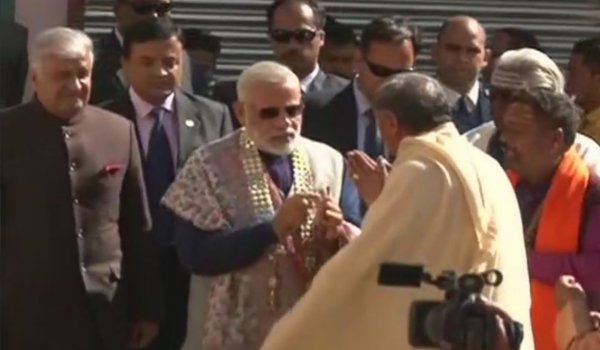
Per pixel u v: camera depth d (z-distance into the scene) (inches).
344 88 379.2
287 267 320.5
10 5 459.2
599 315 287.9
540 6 473.4
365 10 469.4
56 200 334.0
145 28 359.6
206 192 326.0
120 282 339.3
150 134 359.6
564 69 463.5
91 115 339.0
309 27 385.1
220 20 465.7
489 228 286.0
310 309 285.7
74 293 334.6
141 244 342.3
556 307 301.9
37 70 335.0
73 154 335.3
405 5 470.3
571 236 311.4
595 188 311.9
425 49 468.1
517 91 310.3
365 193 313.1
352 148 374.0
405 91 292.4
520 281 290.0
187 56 411.8
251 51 465.4
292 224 317.1
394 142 294.5
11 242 334.3
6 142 335.3
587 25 472.7
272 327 309.3
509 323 257.8
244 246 319.6
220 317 322.7
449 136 291.1
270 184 326.0
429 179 285.6
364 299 285.4
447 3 470.9
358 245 284.0
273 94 325.4
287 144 326.3
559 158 312.5
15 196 334.3
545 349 311.3
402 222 283.6
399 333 283.3
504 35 433.7
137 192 342.3
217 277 324.2
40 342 334.0
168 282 353.4
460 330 256.2
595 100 397.7
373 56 370.3
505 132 312.3
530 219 313.9
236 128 374.3
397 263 283.3
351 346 285.7
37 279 333.7
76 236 334.3
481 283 263.7
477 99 392.5
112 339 336.8
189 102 364.5
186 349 335.0
